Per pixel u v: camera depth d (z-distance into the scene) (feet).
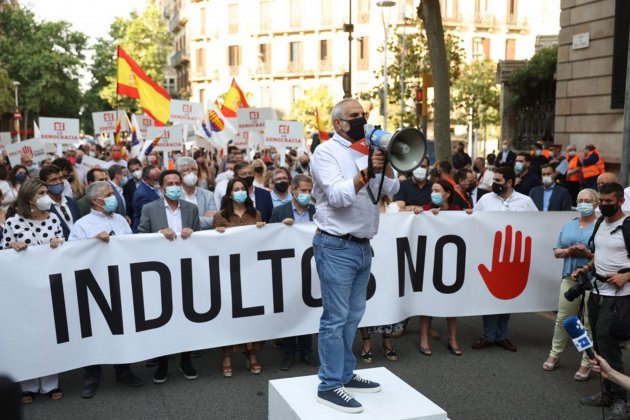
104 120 52.31
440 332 24.22
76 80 172.35
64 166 27.76
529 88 74.90
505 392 18.16
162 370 19.02
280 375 19.74
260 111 51.26
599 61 51.62
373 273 20.59
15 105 156.66
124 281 18.16
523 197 23.11
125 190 33.01
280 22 187.83
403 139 10.84
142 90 51.80
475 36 177.17
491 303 21.80
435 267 21.43
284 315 19.89
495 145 151.53
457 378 19.25
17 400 4.47
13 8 167.32
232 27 196.24
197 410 17.02
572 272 19.16
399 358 21.17
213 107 52.16
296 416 12.53
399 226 20.90
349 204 12.00
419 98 69.87
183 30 224.33
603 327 16.94
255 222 20.59
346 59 179.63
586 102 53.21
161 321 18.57
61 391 18.04
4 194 29.12
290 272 19.93
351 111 12.25
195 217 20.68
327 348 12.93
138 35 187.62
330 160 12.31
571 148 52.06
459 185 27.12
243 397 17.92
